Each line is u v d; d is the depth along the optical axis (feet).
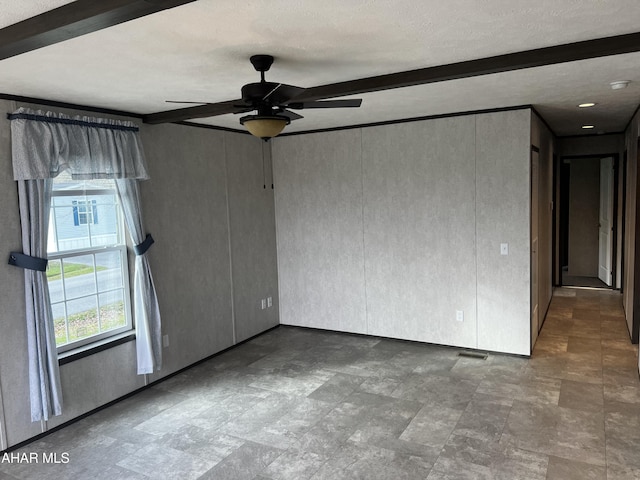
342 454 11.02
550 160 22.44
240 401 14.05
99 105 13.46
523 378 14.90
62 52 8.75
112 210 14.55
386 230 18.79
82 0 6.49
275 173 21.08
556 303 23.73
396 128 18.10
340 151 19.42
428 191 17.75
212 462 10.89
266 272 20.89
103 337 14.23
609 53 9.03
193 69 10.19
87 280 13.78
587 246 29.37
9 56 8.12
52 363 12.14
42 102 12.32
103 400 13.84
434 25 7.97
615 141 25.14
